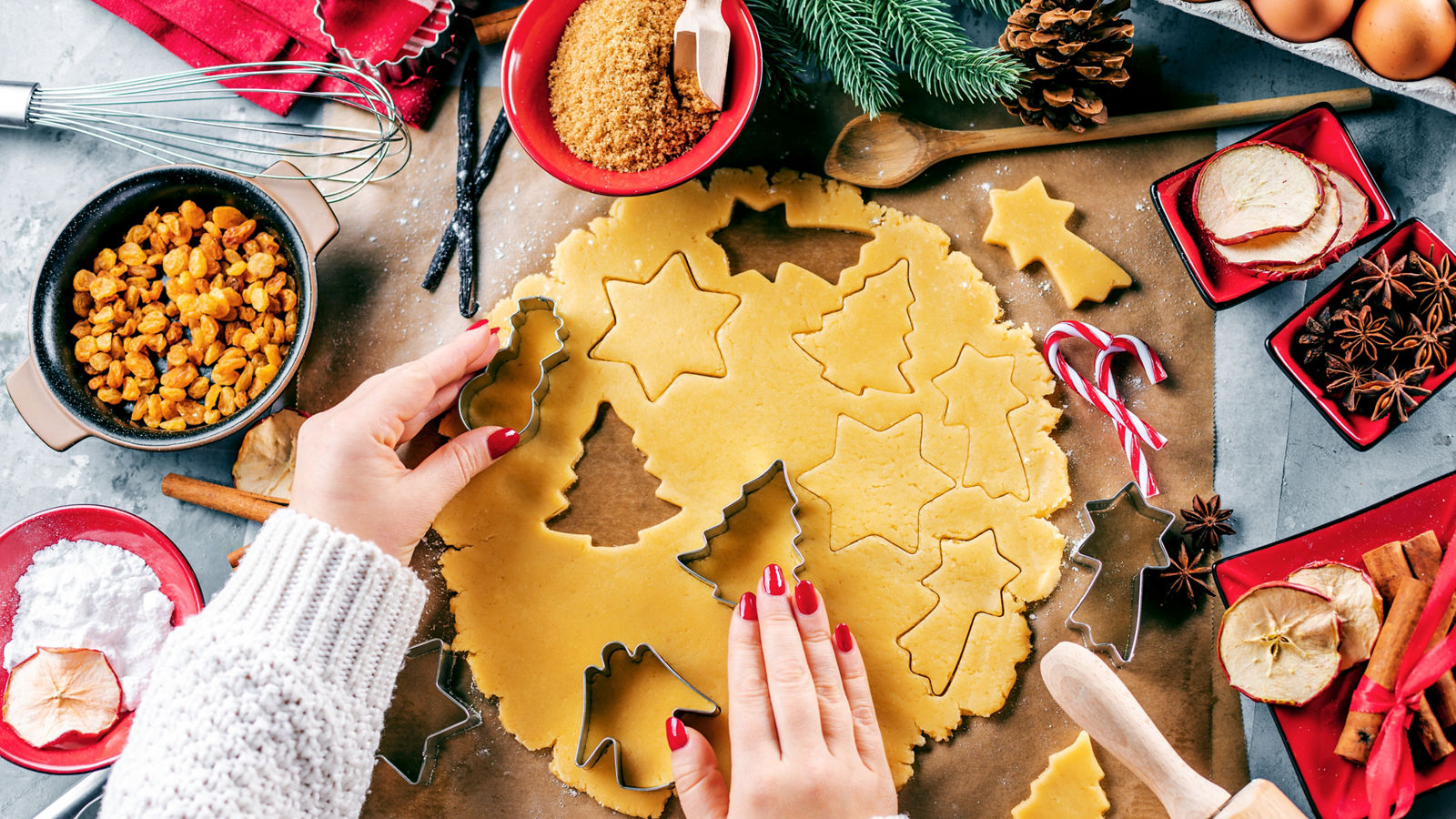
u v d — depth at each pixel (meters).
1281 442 1.39
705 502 1.39
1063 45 1.26
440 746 1.37
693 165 1.29
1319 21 1.22
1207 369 1.40
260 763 1.00
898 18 1.30
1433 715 1.21
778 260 1.44
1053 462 1.39
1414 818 1.31
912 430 1.39
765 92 1.44
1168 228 1.32
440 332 1.44
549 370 1.41
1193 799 1.15
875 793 1.14
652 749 1.34
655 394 1.41
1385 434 1.24
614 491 1.41
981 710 1.34
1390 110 1.39
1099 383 1.36
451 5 1.37
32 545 1.35
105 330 1.37
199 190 1.37
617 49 1.26
